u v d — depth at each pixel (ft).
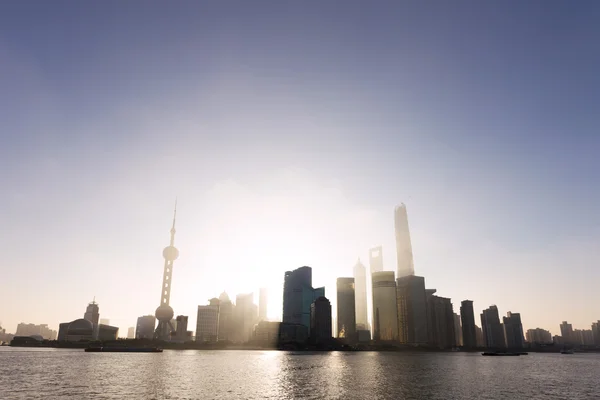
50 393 416.26
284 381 565.53
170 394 420.77
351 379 598.75
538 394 452.35
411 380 586.86
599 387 524.11
